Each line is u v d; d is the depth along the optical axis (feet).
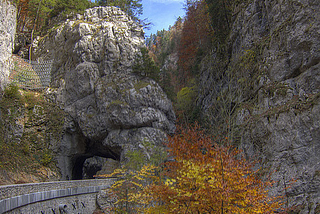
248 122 76.43
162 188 36.94
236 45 109.19
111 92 141.69
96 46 154.30
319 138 54.65
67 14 188.75
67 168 147.54
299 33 70.28
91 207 94.73
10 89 137.28
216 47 128.88
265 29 92.32
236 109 85.15
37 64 164.86
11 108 133.28
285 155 60.13
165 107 141.79
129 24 165.27
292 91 68.28
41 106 148.87
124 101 137.39
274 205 34.96
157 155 98.53
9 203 45.16
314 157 54.13
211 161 32.94
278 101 71.46
